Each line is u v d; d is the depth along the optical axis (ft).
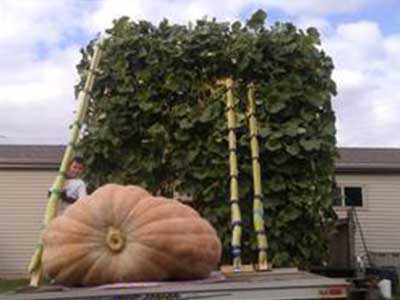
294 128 21.97
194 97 22.99
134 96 23.09
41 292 12.52
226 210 22.09
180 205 14.64
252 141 21.74
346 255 28.48
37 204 78.95
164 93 23.07
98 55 23.04
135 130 23.09
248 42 22.84
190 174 22.48
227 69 23.00
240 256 21.24
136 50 23.29
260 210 21.22
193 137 22.66
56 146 87.45
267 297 12.23
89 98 22.52
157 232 13.78
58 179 20.03
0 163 78.38
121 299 12.10
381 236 77.66
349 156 81.87
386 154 84.38
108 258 13.79
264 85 22.62
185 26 23.57
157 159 22.88
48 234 14.35
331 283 12.48
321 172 22.27
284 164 22.08
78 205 14.40
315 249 22.27
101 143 23.06
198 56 23.09
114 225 13.91
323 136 22.26
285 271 18.11
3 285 63.87
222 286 12.23
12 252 78.59
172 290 12.13
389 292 33.09
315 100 22.36
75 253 13.79
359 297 27.43
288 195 22.06
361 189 77.97
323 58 23.09
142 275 13.79
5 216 78.74
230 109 21.91
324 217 22.72
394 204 78.07
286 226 21.98
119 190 14.48
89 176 23.12
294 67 22.76
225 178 22.16
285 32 23.20
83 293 12.15
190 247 13.85
